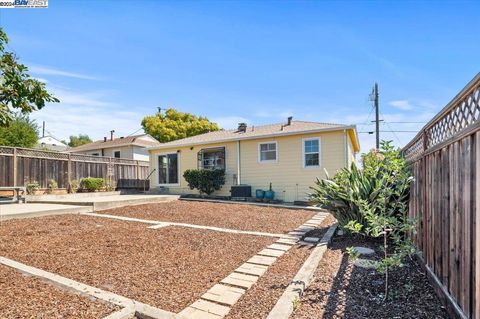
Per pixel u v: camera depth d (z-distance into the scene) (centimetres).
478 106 208
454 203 252
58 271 351
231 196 1268
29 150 1238
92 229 592
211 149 1401
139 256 423
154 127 2892
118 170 1638
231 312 263
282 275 354
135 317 251
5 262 370
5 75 263
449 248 261
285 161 1228
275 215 845
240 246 493
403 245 318
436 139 326
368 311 257
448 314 250
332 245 507
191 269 375
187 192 1469
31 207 850
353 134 1199
